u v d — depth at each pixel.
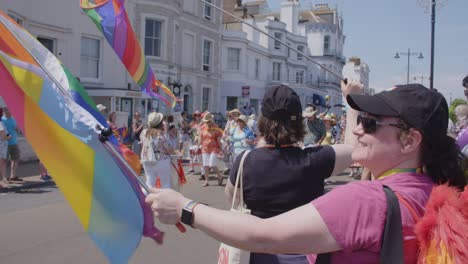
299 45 42.88
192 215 1.54
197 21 26.23
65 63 16.73
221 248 2.38
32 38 2.12
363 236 1.32
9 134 10.06
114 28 4.14
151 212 1.99
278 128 2.33
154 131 7.67
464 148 3.52
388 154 1.48
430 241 1.29
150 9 21.88
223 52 32.59
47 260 5.07
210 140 10.61
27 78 2.02
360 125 1.56
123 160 1.84
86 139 1.95
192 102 26.20
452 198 1.33
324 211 1.35
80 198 1.97
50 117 1.99
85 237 5.98
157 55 22.59
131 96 18.11
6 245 5.59
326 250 1.35
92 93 17.61
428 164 1.50
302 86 40.16
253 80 35.53
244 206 2.38
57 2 16.19
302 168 2.27
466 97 4.24
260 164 2.30
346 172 13.03
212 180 11.55
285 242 1.37
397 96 1.47
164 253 5.43
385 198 1.35
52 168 1.98
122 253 1.96
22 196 8.88
